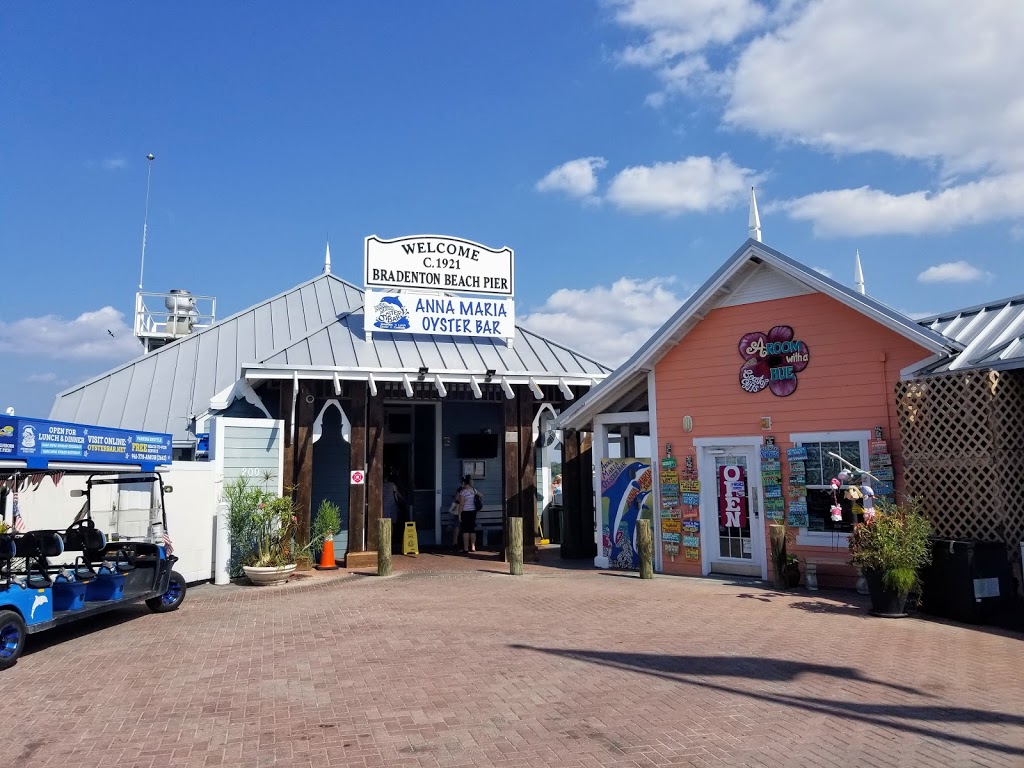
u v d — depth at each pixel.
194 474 13.64
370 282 16.89
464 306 17.41
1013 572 10.11
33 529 12.03
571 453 16.89
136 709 6.49
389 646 8.56
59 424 8.86
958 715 6.05
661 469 14.31
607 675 7.27
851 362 12.25
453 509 17.94
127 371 18.61
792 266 12.51
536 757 5.30
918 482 10.95
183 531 13.33
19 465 8.31
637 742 5.54
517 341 18.06
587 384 17.19
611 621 9.75
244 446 14.50
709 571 13.65
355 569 14.89
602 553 15.11
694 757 5.26
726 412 13.58
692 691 6.73
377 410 15.94
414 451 19.20
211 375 18.50
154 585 10.50
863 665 7.52
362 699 6.65
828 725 5.86
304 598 11.95
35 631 8.36
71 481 12.56
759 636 8.83
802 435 12.65
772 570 12.45
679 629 9.24
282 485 14.83
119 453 10.08
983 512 10.28
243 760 5.33
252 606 11.34
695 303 13.48
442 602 11.27
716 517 13.74
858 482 11.95
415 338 17.25
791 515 12.62
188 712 6.39
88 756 5.46
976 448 10.40
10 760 5.41
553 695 6.67
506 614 10.29
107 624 10.12
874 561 9.86
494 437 19.59
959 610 9.54
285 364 15.20
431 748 5.49
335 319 17.34
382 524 14.09
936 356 11.27
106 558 10.71
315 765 5.23
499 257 17.83
